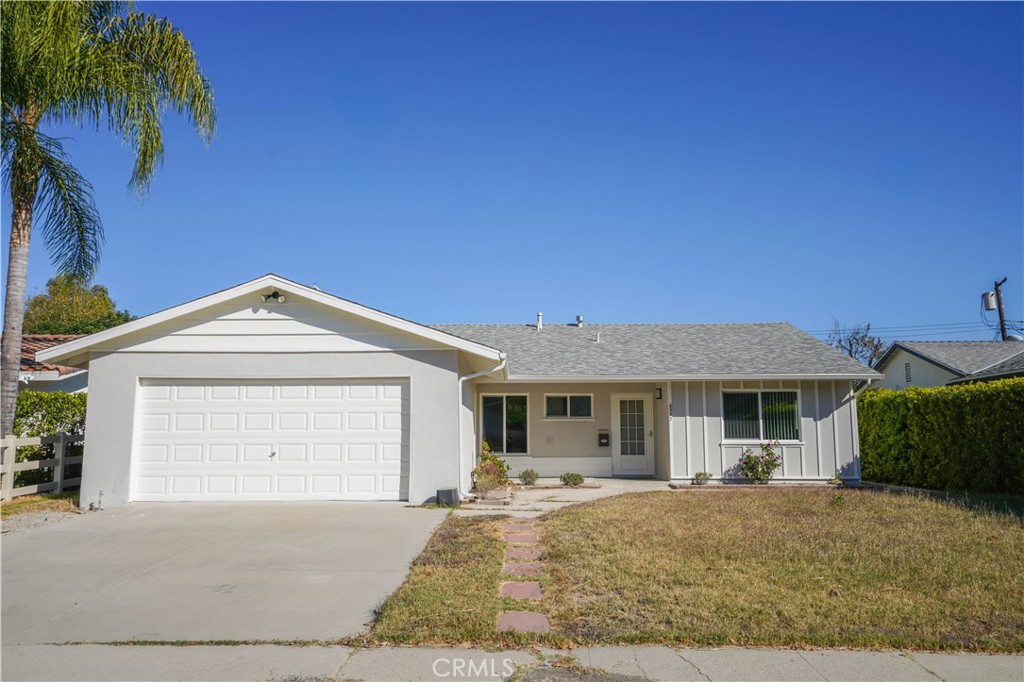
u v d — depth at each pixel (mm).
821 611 5973
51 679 4781
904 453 17031
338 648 5316
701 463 17094
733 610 5988
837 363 17578
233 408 12305
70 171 12836
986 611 5988
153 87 12656
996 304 32469
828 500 12930
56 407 14328
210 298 12164
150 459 12125
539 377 17375
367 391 12406
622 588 6648
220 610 6223
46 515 10797
